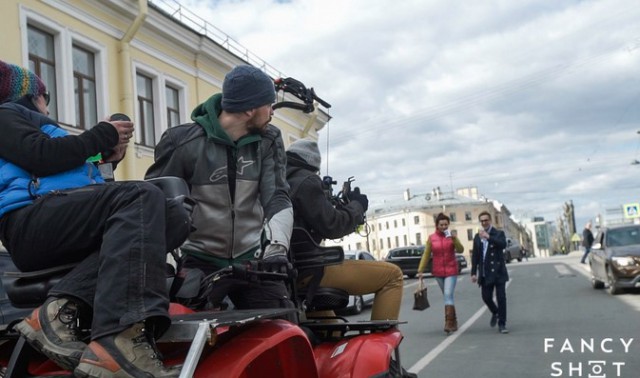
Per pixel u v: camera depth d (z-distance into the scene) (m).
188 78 19.02
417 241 92.25
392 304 3.86
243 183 2.80
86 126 14.84
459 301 15.70
